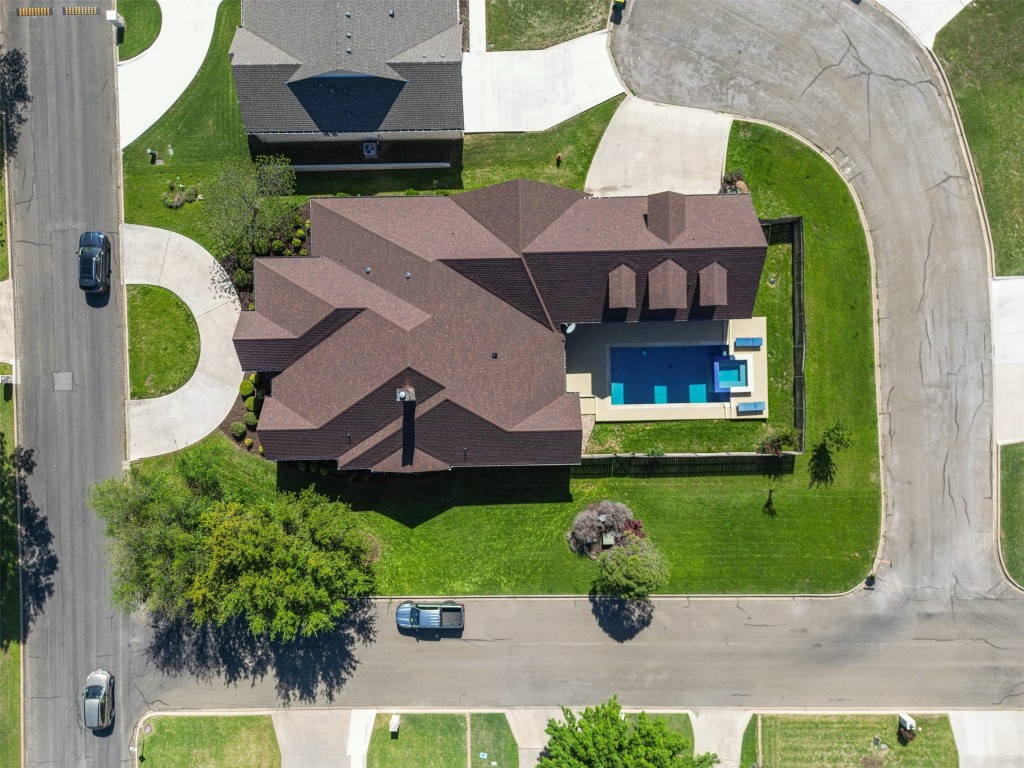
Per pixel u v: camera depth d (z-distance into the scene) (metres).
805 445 42.59
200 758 43.19
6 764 42.88
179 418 43.47
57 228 43.47
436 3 39.91
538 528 43.00
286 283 39.31
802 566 42.72
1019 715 42.31
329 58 38.78
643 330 42.88
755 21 43.12
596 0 43.34
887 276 42.88
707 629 42.84
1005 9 43.34
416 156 43.22
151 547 37.59
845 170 43.03
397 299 39.25
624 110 43.31
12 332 43.56
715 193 42.78
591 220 39.47
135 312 43.44
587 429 43.06
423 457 39.94
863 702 42.66
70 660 43.25
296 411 39.78
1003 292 42.72
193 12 43.44
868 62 42.97
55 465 43.41
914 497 42.78
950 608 42.62
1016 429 42.88
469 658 43.16
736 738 42.59
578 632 42.97
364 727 43.22
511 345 39.69
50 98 43.50
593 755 36.06
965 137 42.91
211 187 41.31
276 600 36.38
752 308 39.25
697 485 42.88
